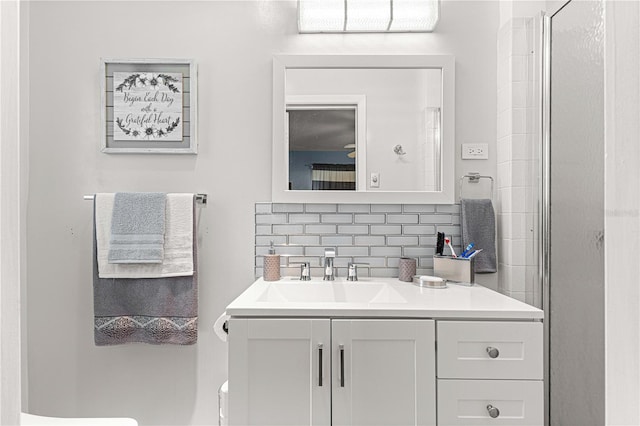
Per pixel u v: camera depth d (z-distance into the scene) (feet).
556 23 5.12
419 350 3.99
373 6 5.84
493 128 6.11
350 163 6.04
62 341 5.99
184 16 6.10
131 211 5.62
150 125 6.05
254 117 6.11
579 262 4.64
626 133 0.81
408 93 6.04
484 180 6.12
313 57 6.01
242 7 6.14
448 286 5.39
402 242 6.07
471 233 5.86
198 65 6.10
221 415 5.24
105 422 4.24
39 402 5.96
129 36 6.07
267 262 5.70
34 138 6.00
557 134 5.08
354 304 4.24
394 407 4.00
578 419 4.63
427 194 6.00
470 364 3.96
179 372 6.01
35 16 6.01
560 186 5.02
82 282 6.01
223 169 6.10
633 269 0.80
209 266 6.07
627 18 0.80
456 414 3.96
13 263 0.89
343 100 6.03
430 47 6.13
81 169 6.03
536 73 5.52
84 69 6.04
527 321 4.02
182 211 5.74
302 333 4.02
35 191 6.00
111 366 5.98
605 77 0.87
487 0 6.14
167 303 5.64
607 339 0.88
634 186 0.79
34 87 6.01
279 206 6.10
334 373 4.01
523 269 5.65
